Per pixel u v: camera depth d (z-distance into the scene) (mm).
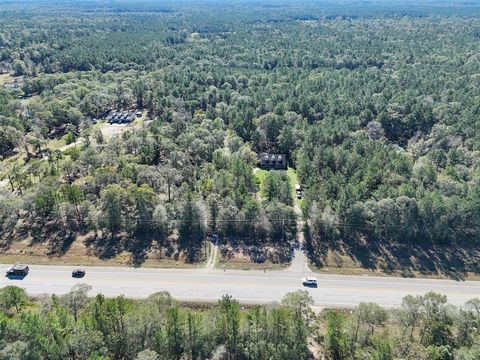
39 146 169125
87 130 180625
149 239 112000
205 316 78562
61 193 118625
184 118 186625
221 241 112062
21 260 104938
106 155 141750
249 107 191750
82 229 114438
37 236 112125
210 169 137625
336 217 112688
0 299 82125
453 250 109875
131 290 95812
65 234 112875
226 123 191500
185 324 75000
